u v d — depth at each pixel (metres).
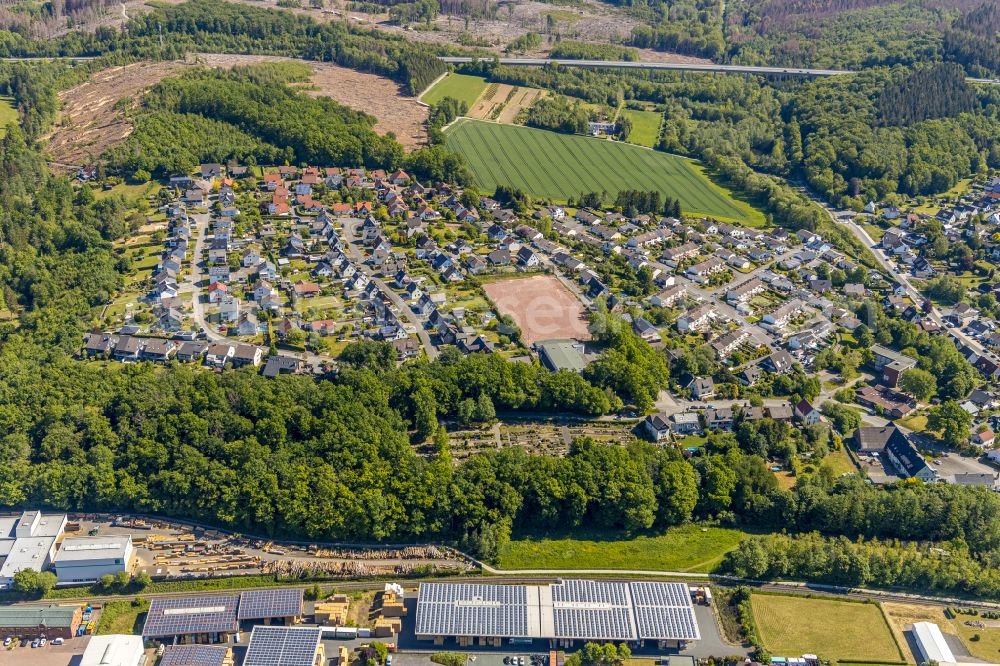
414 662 191.88
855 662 193.75
